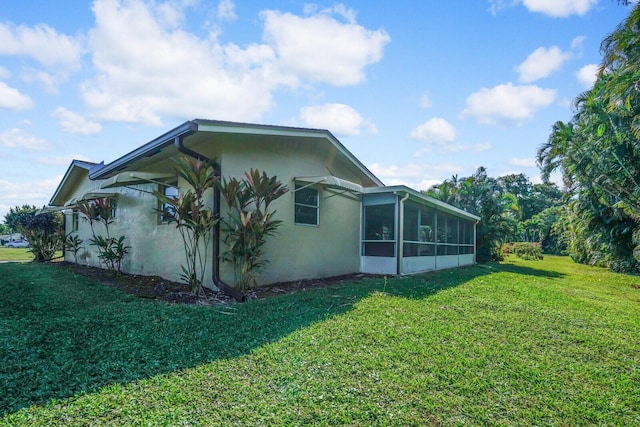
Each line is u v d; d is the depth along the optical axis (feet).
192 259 24.95
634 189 46.55
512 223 79.30
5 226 158.61
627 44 34.94
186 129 21.16
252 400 9.54
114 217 37.70
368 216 38.93
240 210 24.35
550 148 54.75
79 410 8.73
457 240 54.49
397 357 12.88
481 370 12.10
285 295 23.31
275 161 28.86
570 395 10.68
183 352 12.75
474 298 24.44
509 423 9.10
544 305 23.31
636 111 40.27
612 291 33.58
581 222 59.98
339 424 8.64
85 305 19.99
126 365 11.45
